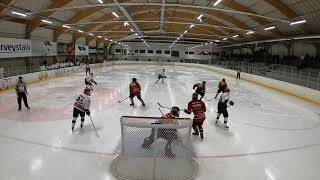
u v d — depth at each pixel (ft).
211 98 40.70
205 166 15.65
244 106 35.40
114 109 30.30
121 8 56.80
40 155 16.46
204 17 80.79
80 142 18.94
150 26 107.34
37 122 23.77
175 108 16.89
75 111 21.12
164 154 14.11
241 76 77.51
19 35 58.49
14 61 57.98
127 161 14.33
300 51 81.35
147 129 14.01
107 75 74.79
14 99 34.76
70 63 79.25
